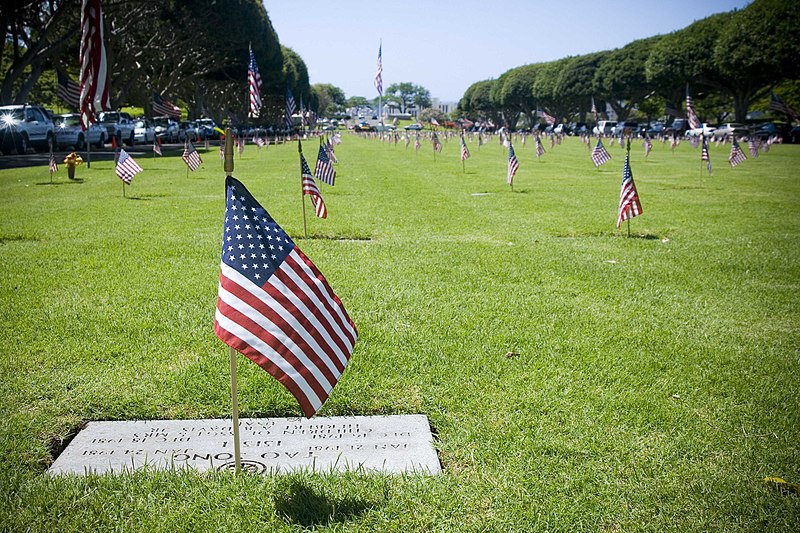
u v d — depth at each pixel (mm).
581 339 5902
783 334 6188
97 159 29047
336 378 3682
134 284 7496
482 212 13758
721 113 86438
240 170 24359
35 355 5379
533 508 3406
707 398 4777
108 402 4555
